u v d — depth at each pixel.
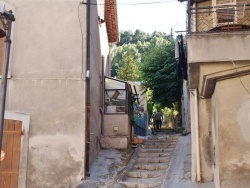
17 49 9.78
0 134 5.53
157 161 11.59
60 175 9.11
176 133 19.42
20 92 9.55
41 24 9.92
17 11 9.98
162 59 23.33
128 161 11.42
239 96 7.13
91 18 10.69
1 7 5.87
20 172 9.08
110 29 16.81
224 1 8.57
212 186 8.44
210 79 7.19
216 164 7.64
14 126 9.30
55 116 9.42
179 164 10.79
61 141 9.29
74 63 9.70
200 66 7.14
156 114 22.89
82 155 9.20
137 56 49.88
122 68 38.84
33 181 9.09
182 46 10.11
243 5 7.50
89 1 10.10
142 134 20.19
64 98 9.52
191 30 8.10
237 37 6.96
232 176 6.90
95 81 11.73
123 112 13.77
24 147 9.23
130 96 15.06
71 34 9.86
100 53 13.69
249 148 6.94
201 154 9.16
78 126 9.36
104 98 13.95
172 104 23.91
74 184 9.03
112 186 8.91
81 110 9.44
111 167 10.66
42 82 9.61
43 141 9.30
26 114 9.42
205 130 9.23
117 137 13.00
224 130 7.09
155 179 9.95
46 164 9.17
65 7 10.01
